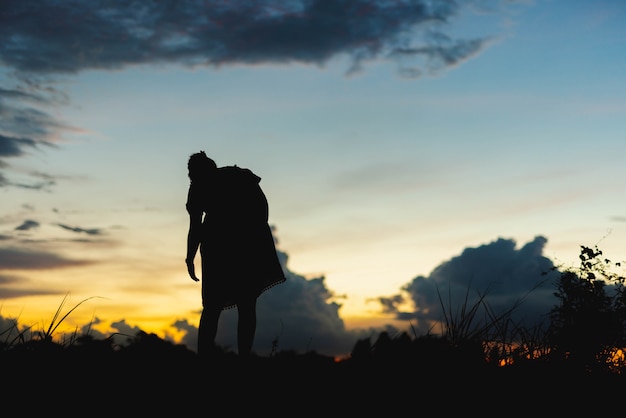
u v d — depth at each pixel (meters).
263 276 6.17
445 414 4.03
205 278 6.10
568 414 4.15
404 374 4.30
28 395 3.59
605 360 4.91
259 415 4.23
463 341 4.43
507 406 4.08
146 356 4.63
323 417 4.14
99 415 3.75
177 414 4.10
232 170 6.29
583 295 5.23
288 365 4.93
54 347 3.94
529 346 4.68
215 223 6.12
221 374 4.88
